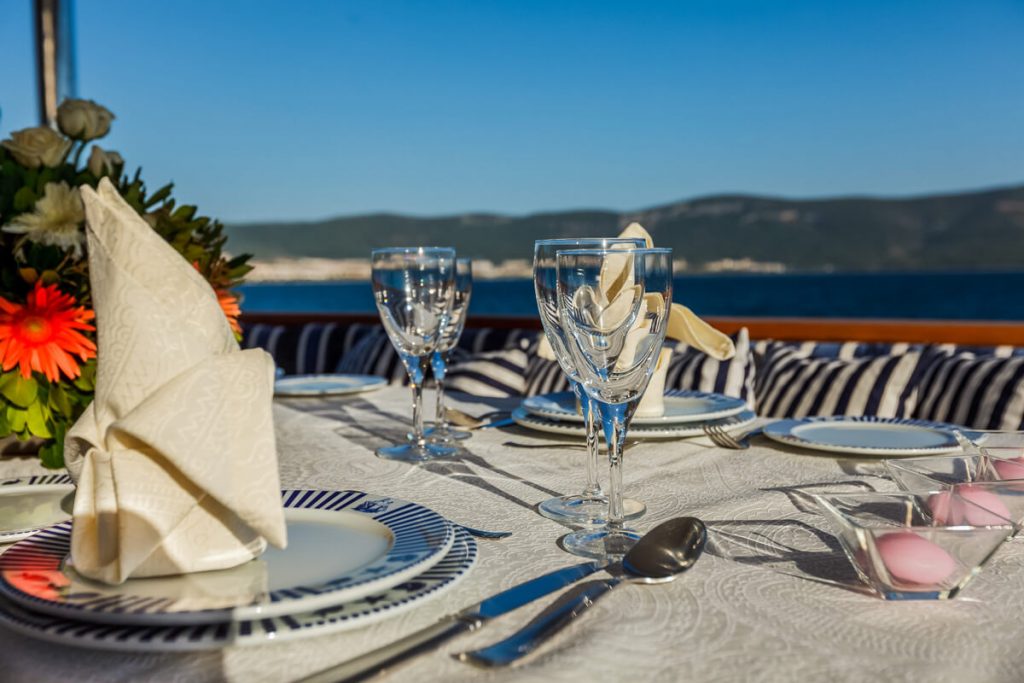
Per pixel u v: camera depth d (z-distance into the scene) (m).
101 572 0.52
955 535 0.55
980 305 54.03
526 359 2.35
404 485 0.90
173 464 0.52
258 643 0.45
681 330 1.15
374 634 0.49
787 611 0.53
